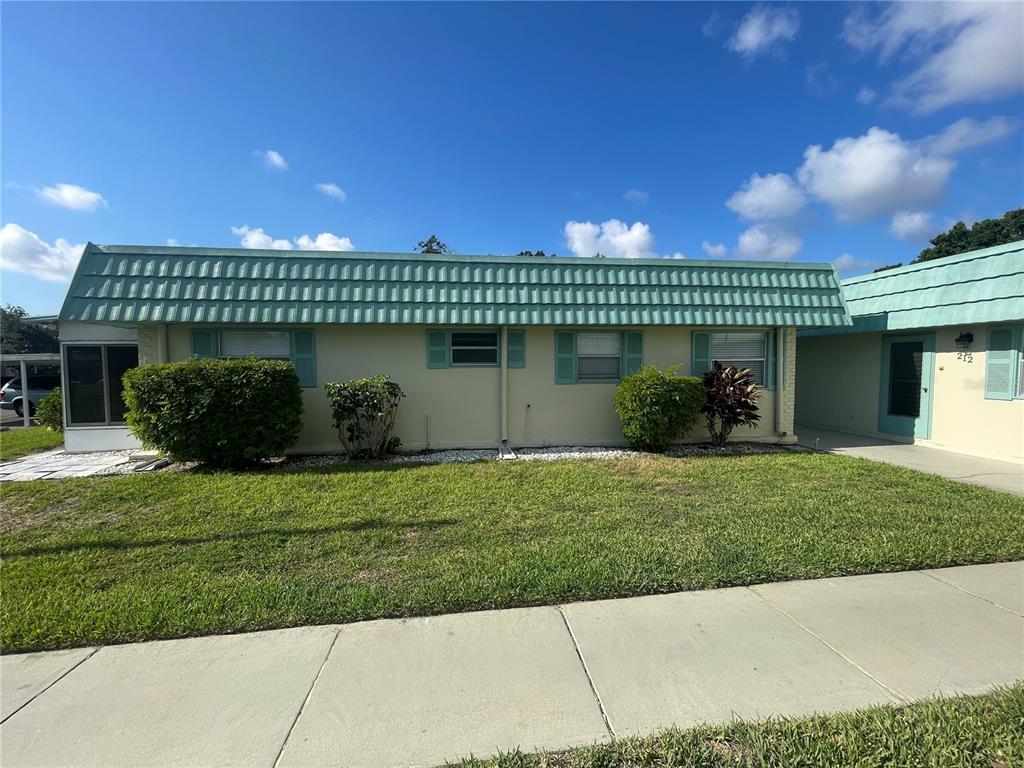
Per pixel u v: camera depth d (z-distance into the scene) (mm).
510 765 2191
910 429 10258
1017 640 3086
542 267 9602
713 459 8586
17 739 2367
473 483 6941
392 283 9078
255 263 8859
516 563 4211
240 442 7977
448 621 3383
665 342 10133
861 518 5328
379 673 2832
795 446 10070
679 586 3826
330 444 9328
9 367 27984
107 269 8461
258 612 3457
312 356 9219
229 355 9023
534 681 2748
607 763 2197
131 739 2363
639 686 2697
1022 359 8242
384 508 5824
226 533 5043
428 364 9547
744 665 2869
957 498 6074
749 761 2188
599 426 10031
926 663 2865
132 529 5195
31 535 5043
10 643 3127
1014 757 2178
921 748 2236
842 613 3432
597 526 5148
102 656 3025
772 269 10172
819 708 2516
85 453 10078
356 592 3719
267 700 2619
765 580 3932
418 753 2270
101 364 10242
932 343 9789
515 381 9773
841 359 12086
